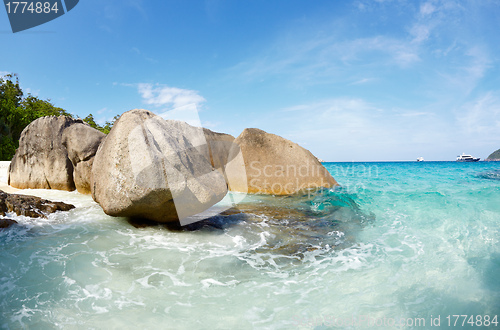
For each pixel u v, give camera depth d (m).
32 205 5.11
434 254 3.63
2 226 4.24
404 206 6.09
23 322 2.23
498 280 2.92
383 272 3.21
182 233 4.46
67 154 7.64
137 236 4.24
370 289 2.84
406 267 3.31
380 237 4.43
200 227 4.79
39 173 7.88
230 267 3.36
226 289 2.85
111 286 2.84
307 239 4.42
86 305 2.50
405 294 2.74
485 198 5.96
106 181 4.57
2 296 2.56
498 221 4.55
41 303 2.49
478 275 3.04
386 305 2.55
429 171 16.86
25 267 3.11
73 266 3.19
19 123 24.30
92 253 3.56
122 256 3.53
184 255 3.65
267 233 4.67
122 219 4.97
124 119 4.57
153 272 3.17
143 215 4.57
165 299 2.64
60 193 7.25
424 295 2.71
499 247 3.68
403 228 4.78
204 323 2.30
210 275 3.15
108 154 4.64
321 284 2.96
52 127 7.85
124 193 4.27
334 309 2.50
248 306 2.55
